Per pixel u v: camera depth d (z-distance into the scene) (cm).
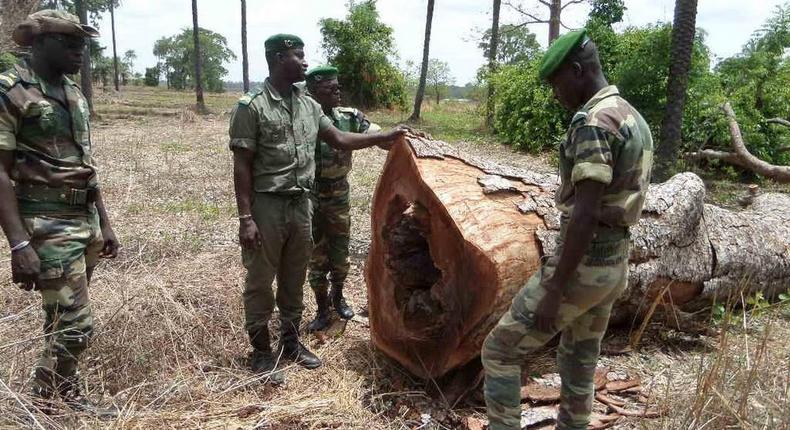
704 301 405
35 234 265
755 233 427
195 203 732
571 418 261
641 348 379
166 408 289
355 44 2319
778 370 303
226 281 435
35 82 263
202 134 1520
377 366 351
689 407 278
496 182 322
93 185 286
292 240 333
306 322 415
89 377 312
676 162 874
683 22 829
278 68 318
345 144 351
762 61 1020
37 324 350
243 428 278
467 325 297
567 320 235
